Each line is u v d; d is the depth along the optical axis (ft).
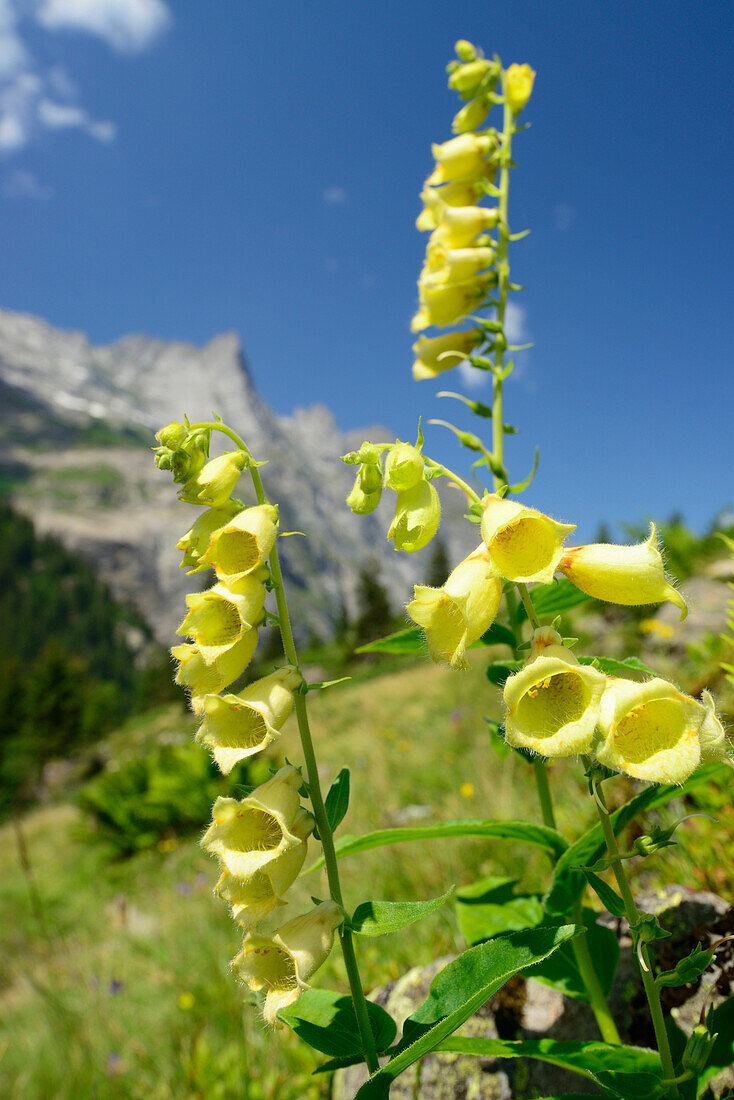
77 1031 15.20
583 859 5.98
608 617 27.25
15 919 31.04
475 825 6.17
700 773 5.70
